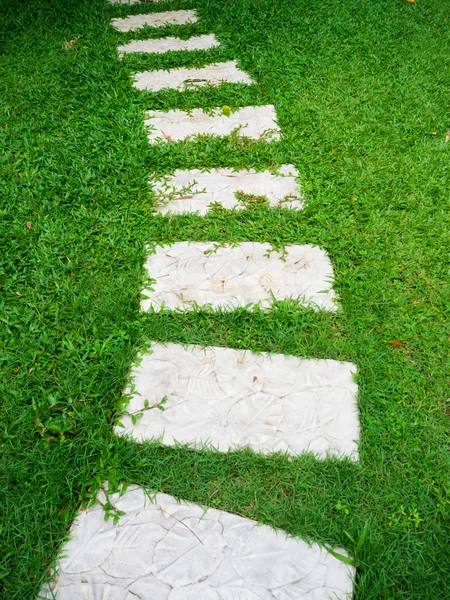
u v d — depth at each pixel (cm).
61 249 314
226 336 265
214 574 183
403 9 633
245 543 191
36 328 265
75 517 199
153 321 271
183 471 212
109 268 302
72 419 229
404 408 233
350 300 282
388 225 329
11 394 236
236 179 377
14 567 185
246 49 543
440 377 245
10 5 629
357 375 245
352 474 210
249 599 177
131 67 509
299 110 445
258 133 425
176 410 234
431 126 429
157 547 190
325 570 184
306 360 255
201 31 580
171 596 178
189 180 376
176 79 497
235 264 308
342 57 528
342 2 641
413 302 282
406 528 195
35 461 213
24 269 298
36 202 345
